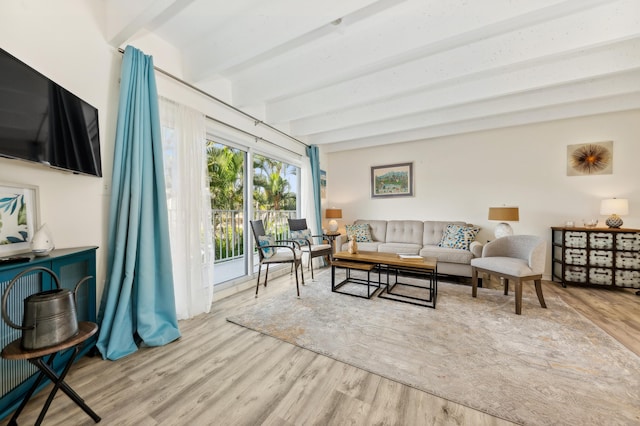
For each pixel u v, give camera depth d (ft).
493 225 13.24
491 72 8.68
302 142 14.94
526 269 7.85
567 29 6.21
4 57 3.76
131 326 5.83
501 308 8.13
